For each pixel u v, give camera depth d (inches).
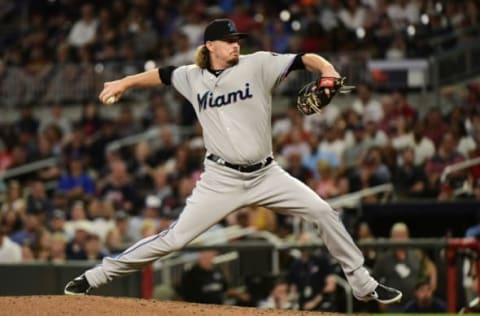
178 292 1925.4
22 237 2303.2
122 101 3154.5
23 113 3078.2
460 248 1793.8
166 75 1187.9
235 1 3287.4
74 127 3016.7
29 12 3494.1
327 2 3125.0
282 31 3070.9
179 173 2524.6
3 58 3326.8
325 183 2285.9
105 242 2201.0
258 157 1146.7
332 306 1850.4
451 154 2320.4
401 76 2896.2
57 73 3211.1
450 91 2869.1
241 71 1138.0
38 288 1974.7
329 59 2925.7
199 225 1164.5
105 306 1135.0
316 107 1104.2
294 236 2110.0
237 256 1915.6
